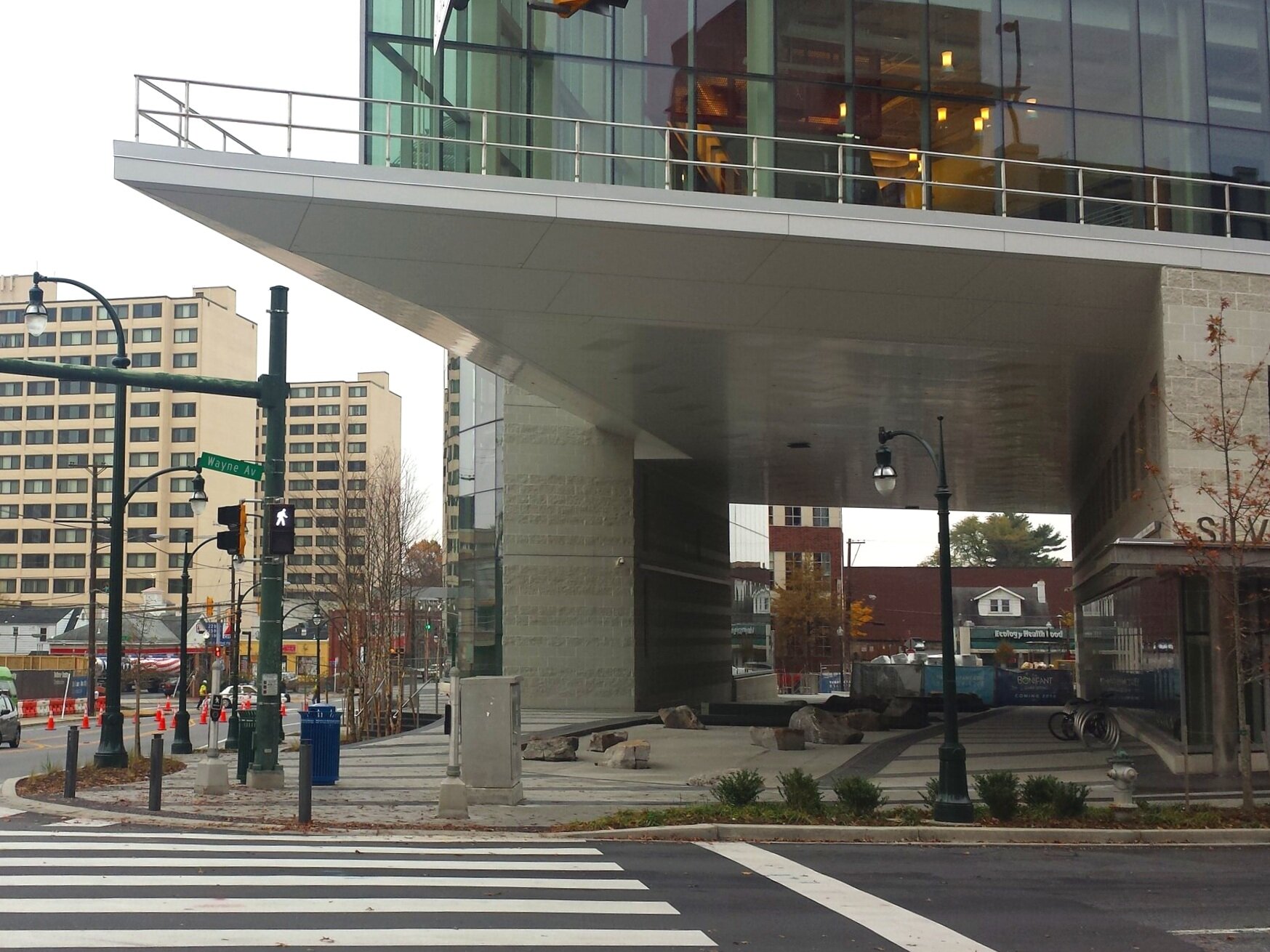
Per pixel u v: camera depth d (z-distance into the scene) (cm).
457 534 4488
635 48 2458
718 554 5756
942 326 2547
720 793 1686
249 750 1984
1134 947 919
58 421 12188
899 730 3450
